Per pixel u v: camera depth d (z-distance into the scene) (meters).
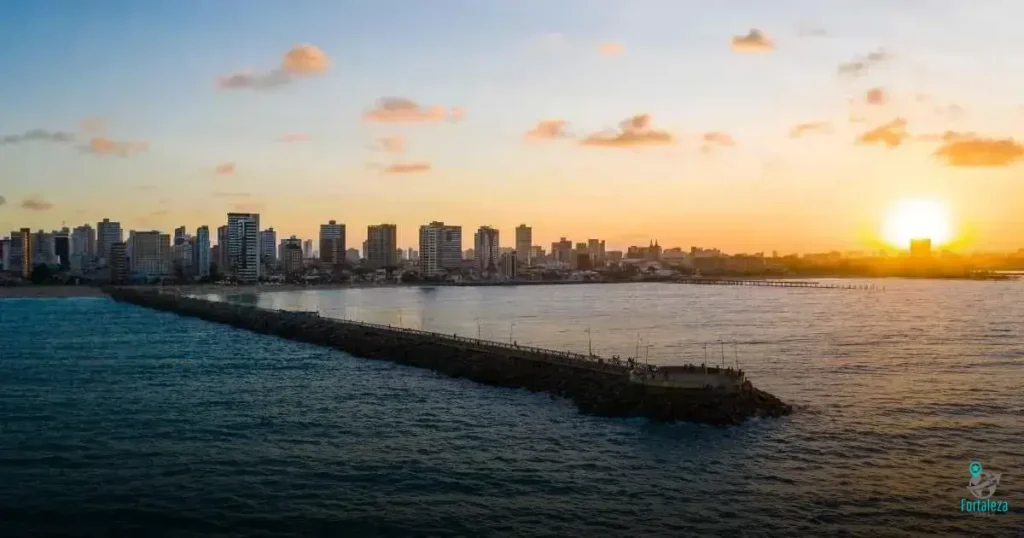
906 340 166.75
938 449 75.12
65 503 60.72
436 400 100.00
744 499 61.03
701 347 157.25
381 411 93.19
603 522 56.47
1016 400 98.19
